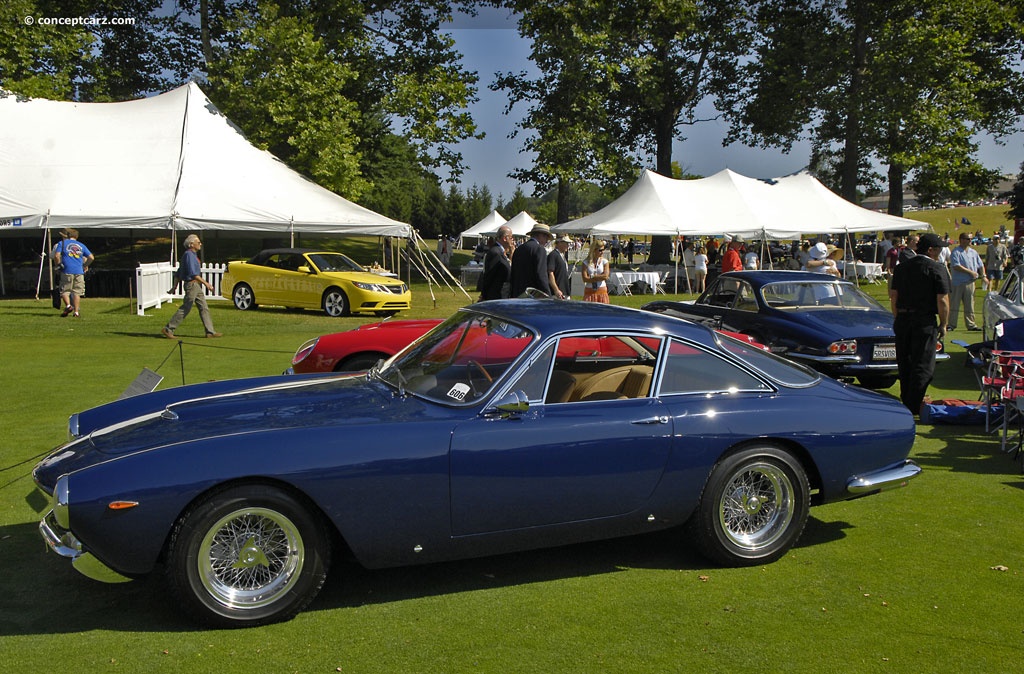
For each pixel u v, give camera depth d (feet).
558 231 81.87
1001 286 33.58
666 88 111.86
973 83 100.53
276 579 11.49
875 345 28.30
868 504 17.25
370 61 92.58
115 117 68.28
